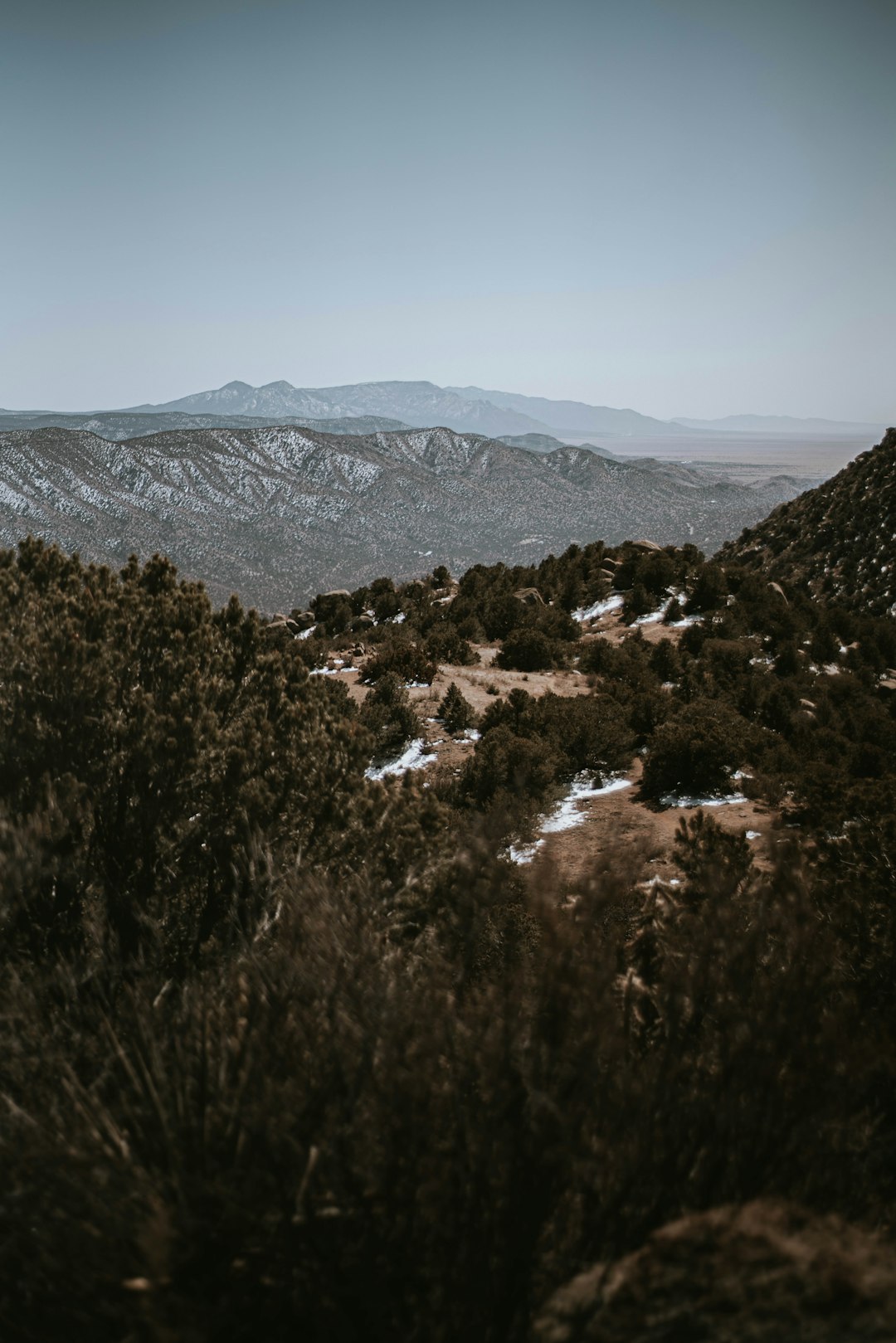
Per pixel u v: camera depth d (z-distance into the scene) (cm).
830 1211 274
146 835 616
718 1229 239
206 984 407
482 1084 280
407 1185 263
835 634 4516
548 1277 252
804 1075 290
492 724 1977
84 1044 351
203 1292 248
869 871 692
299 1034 327
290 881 541
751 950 330
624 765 1834
